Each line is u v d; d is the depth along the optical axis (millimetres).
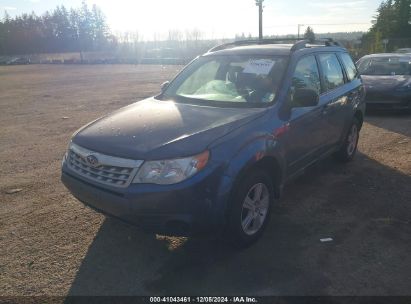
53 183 5441
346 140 5848
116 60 57406
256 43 5406
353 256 3490
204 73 4734
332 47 5621
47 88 20344
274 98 4008
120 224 4148
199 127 3453
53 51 100750
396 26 57781
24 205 4703
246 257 3504
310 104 3984
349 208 4473
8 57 83312
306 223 4121
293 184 5230
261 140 3535
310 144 4570
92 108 12477
